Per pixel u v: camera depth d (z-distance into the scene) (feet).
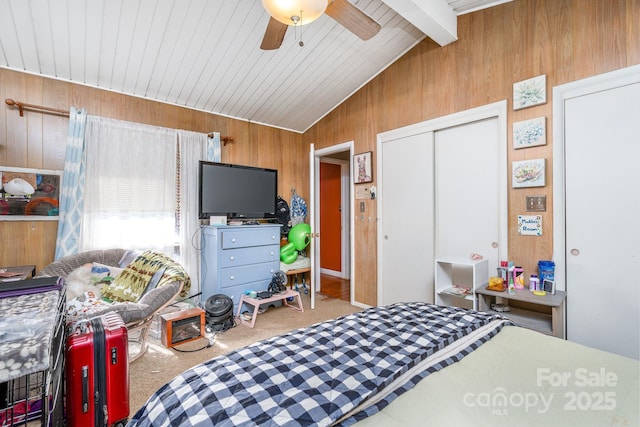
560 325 6.38
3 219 8.10
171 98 10.83
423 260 10.04
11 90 8.28
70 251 8.73
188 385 3.02
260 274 11.43
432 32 8.72
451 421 2.60
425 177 9.95
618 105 6.45
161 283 7.74
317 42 9.37
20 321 2.93
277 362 3.39
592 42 6.79
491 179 8.55
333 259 18.63
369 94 11.73
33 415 3.22
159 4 7.22
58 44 7.85
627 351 6.38
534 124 7.53
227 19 7.89
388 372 3.20
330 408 2.61
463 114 8.96
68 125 9.01
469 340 4.13
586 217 6.87
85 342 4.61
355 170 12.26
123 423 4.92
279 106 12.55
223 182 11.35
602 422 2.60
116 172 9.62
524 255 7.74
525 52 7.78
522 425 2.56
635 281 6.28
